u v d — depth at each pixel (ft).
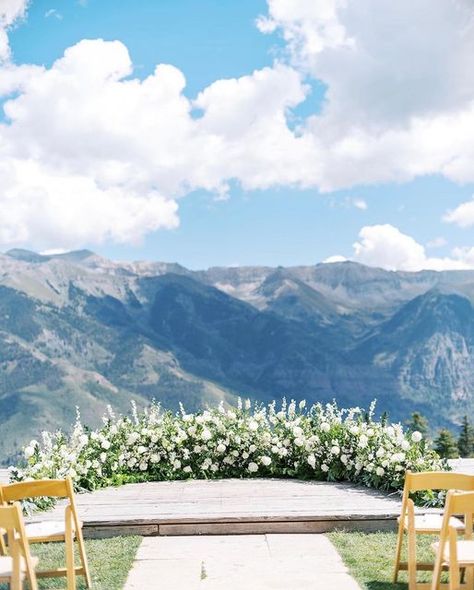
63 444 28.50
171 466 30.53
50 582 18.60
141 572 18.97
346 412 29.81
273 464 30.40
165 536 22.47
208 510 23.62
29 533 17.28
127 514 23.27
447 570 17.40
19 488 16.60
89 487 27.81
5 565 15.46
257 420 31.12
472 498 14.26
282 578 18.22
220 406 31.73
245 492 26.73
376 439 27.55
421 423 158.10
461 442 171.94
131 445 30.63
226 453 30.68
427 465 26.18
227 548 21.07
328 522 22.59
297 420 30.63
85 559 17.76
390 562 19.34
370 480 27.27
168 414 31.94
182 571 18.97
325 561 19.63
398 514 22.53
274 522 22.58
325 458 29.35
